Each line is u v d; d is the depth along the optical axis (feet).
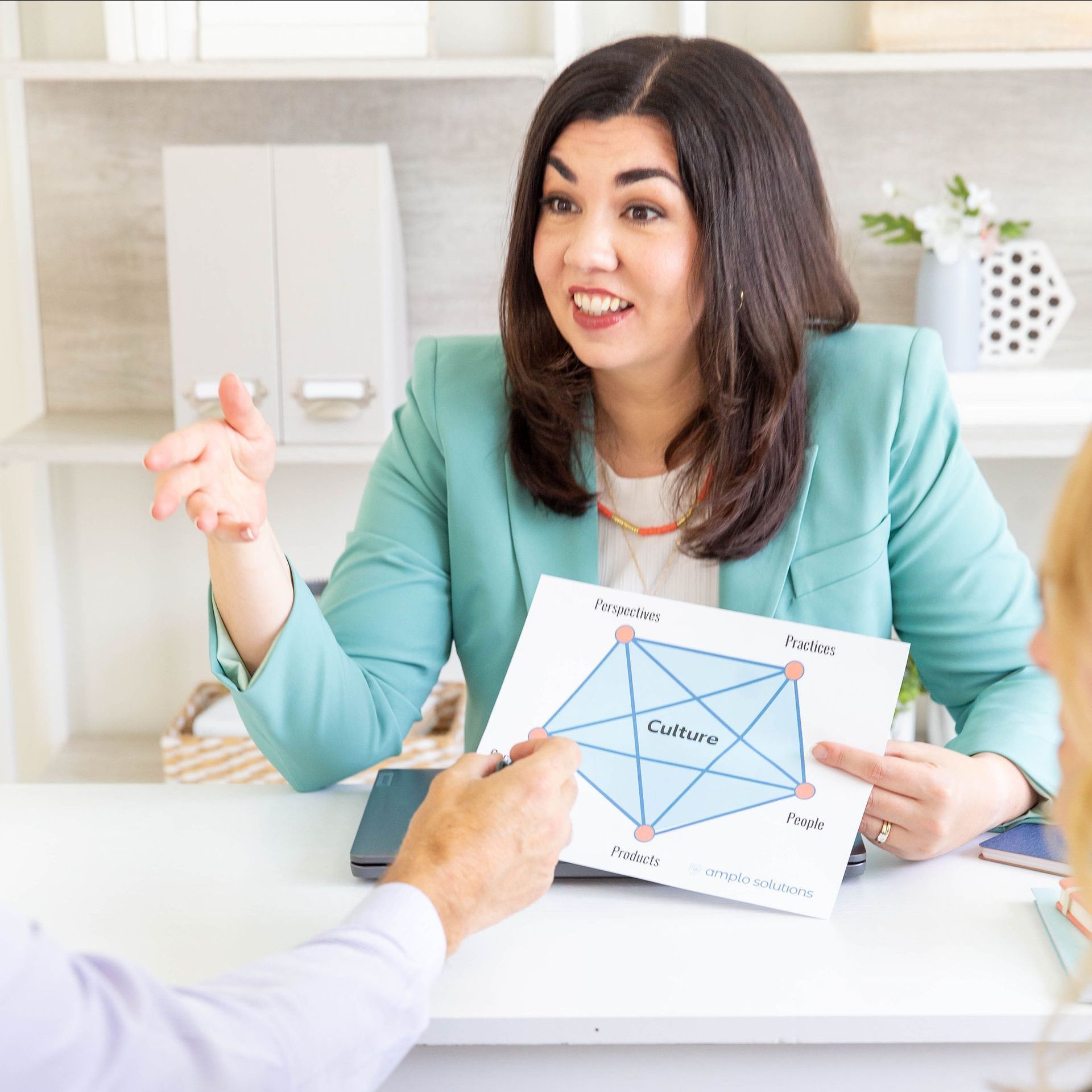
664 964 2.84
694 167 3.48
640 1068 2.76
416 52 5.99
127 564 7.45
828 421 3.82
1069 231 6.87
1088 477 1.70
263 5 5.97
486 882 2.59
